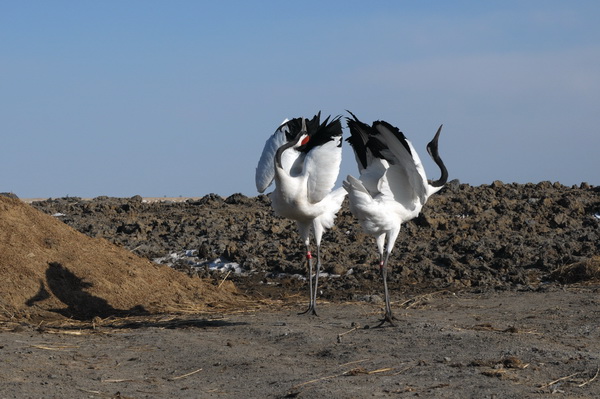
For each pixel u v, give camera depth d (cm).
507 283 1565
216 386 847
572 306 1280
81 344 1070
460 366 872
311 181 1256
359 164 1224
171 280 1518
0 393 785
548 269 1647
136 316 1324
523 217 2002
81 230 2025
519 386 789
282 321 1216
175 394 813
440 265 1697
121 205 2388
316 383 827
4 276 1367
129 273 1482
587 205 2111
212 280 1628
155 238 1970
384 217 1154
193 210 2322
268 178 1328
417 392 778
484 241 1820
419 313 1266
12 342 1054
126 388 837
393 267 1677
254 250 1825
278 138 1350
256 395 802
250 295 1541
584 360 880
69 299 1374
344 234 1948
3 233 1459
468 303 1355
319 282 1625
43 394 794
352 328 1131
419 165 1124
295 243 1891
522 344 969
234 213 2250
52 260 1440
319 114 1350
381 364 902
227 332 1144
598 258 1585
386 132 1112
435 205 2144
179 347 1039
